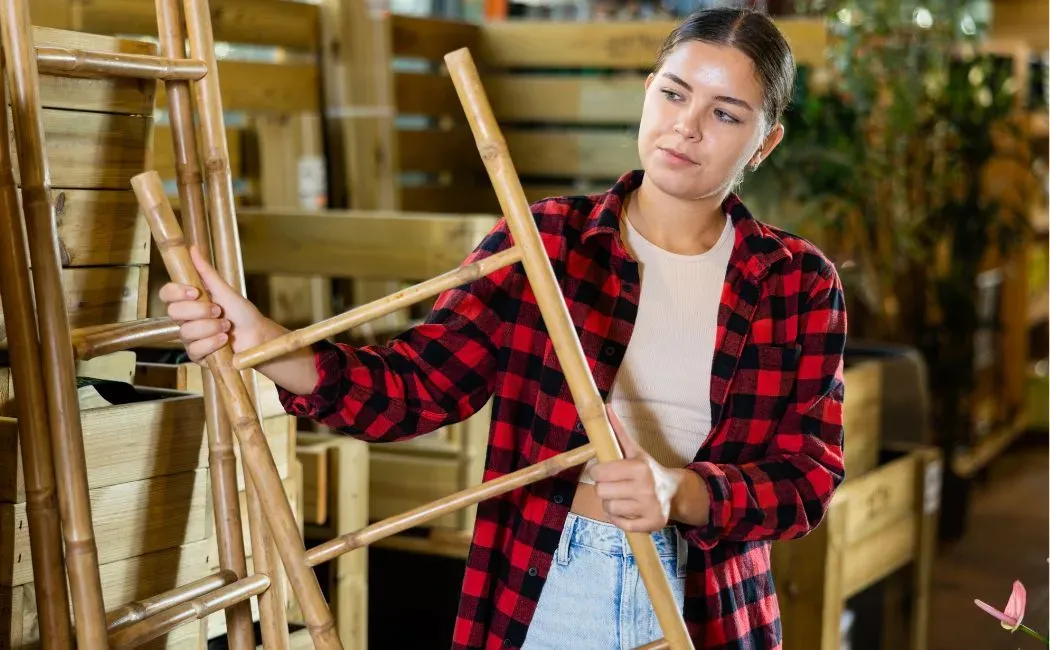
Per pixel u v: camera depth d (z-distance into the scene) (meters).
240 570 1.66
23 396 1.42
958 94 4.87
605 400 1.58
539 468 1.47
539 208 1.64
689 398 1.59
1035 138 5.54
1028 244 6.01
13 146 1.57
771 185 4.32
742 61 1.51
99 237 1.74
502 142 1.45
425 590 2.95
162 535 1.74
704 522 1.51
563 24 4.17
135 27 2.93
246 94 3.33
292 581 1.48
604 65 4.14
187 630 1.77
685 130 1.52
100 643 1.42
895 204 5.05
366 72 3.69
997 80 4.97
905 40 4.74
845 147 4.39
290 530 1.48
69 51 1.51
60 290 1.44
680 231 1.61
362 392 1.52
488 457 1.62
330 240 2.90
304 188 3.54
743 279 1.61
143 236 1.81
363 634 2.52
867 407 3.05
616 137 4.11
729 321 1.59
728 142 1.53
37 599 1.44
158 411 1.71
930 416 4.89
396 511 2.90
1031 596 4.18
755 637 1.65
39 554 1.43
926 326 5.00
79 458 1.44
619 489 1.42
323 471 2.43
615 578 1.56
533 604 1.58
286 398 1.50
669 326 1.59
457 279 1.44
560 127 4.22
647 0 4.43
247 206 3.43
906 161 4.98
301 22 3.54
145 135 1.79
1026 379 6.35
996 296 6.06
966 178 4.98
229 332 1.46
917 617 3.12
